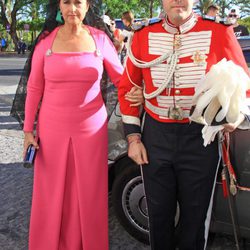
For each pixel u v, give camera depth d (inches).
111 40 97.3
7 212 136.0
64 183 93.7
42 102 92.9
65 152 91.7
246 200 94.3
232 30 75.5
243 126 76.6
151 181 81.0
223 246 113.7
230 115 69.3
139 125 83.0
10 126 248.8
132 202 115.3
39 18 1401.3
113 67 93.2
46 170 94.6
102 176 95.9
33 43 92.9
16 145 210.4
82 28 90.6
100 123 93.1
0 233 122.8
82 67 87.3
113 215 132.4
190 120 74.3
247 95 73.6
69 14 85.3
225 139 81.7
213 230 101.3
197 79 73.6
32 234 99.0
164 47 75.2
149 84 78.0
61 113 89.7
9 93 368.5
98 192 95.8
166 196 81.0
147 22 78.1
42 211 97.5
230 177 83.4
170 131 77.3
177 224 98.1
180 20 73.1
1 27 1569.9
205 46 73.6
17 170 174.4
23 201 143.9
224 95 68.1
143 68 78.2
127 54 80.2
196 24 74.6
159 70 75.9
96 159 93.7
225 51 73.8
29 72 96.0
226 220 98.6
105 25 97.0
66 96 88.6
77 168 92.7
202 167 77.7
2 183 160.4
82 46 88.3
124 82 82.7
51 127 91.1
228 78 68.2
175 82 75.1
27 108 93.0
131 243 117.0
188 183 79.0
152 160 79.6
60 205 94.8
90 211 95.7
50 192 95.5
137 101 82.0
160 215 82.4
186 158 77.7
